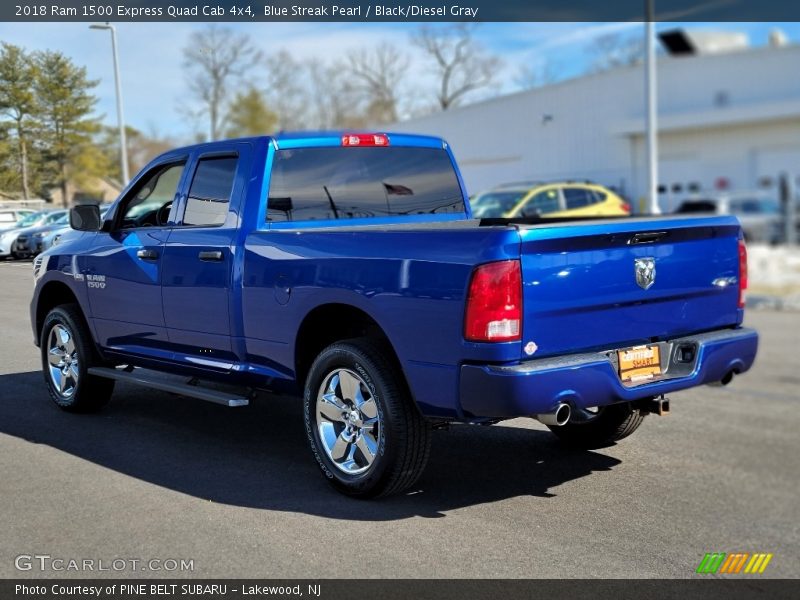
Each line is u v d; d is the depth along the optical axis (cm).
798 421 640
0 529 417
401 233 439
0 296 707
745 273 514
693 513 445
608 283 437
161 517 434
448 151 627
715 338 484
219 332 534
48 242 704
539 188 1738
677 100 3022
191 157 573
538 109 3469
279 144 538
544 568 382
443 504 460
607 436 550
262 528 422
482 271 402
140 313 588
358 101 5784
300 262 481
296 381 501
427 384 424
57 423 615
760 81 2819
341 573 372
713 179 2900
